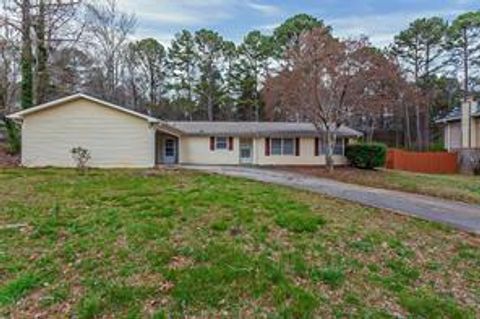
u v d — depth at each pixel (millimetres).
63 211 9625
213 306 5359
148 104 53062
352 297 5633
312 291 5672
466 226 9633
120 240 7371
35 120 23172
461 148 33094
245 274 5918
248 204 9891
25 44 25906
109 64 43656
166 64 56062
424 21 48156
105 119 23453
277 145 32406
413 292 5906
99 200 10883
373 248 7281
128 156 23578
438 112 49281
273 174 22234
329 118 26109
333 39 26125
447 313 5453
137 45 52125
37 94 26891
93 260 6656
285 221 8289
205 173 19375
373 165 28891
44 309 5508
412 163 33094
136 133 23641
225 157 32406
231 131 32250
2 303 5648
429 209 11875
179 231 7688
